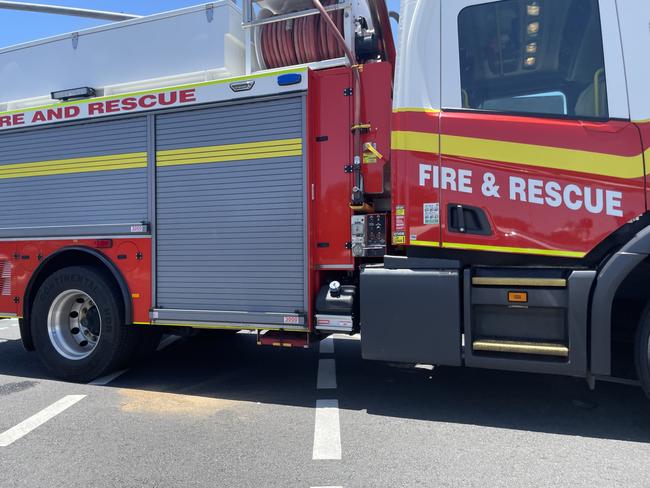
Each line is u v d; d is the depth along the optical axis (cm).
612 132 348
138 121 479
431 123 381
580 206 353
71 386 499
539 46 369
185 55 489
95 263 520
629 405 423
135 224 477
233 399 454
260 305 437
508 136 366
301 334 440
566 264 361
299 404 438
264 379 517
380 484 297
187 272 462
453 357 371
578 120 356
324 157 423
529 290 360
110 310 489
